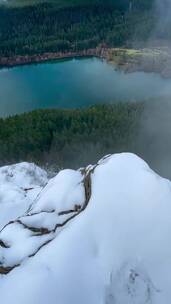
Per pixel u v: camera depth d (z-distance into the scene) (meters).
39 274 18.11
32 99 140.00
